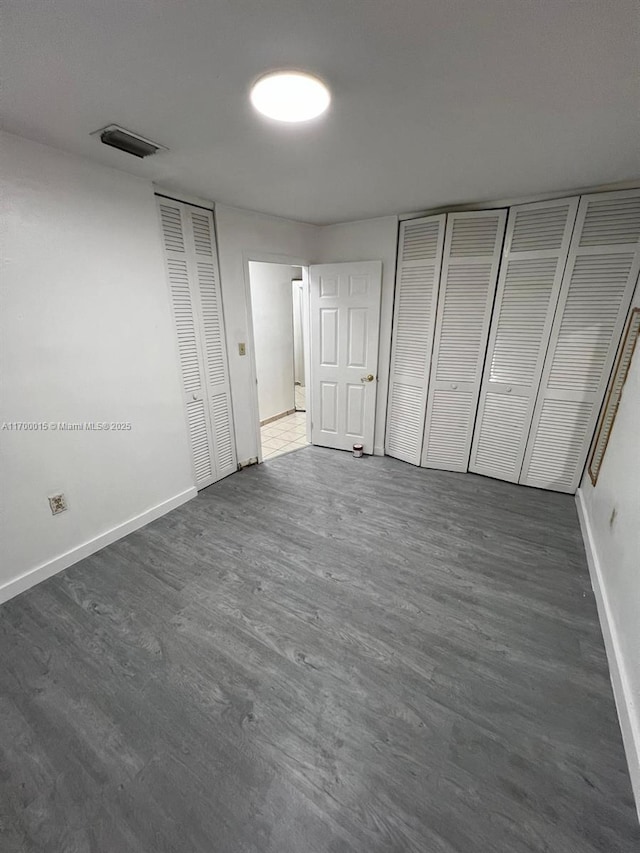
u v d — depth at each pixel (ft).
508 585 6.70
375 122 5.04
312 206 9.39
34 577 6.62
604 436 8.30
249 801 3.75
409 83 4.17
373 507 9.31
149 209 7.54
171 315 8.42
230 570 7.06
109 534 7.79
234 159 6.32
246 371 10.93
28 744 4.25
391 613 6.07
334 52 3.67
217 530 8.33
